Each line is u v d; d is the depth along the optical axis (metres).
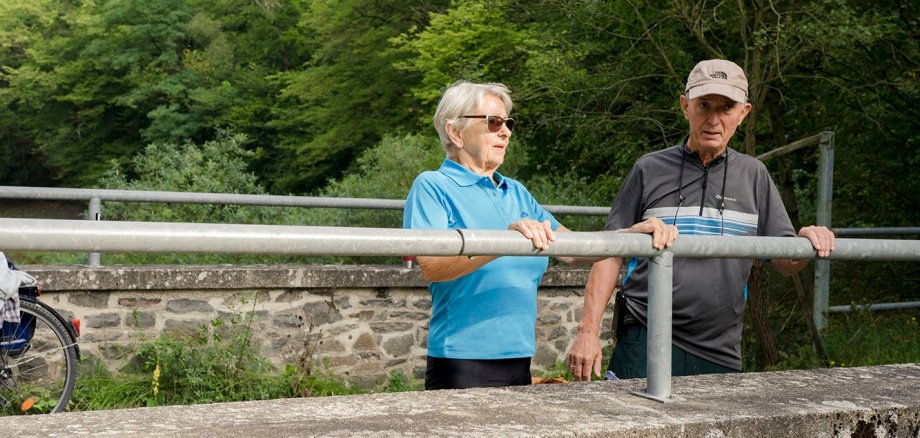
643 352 3.31
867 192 12.79
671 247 2.22
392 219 9.73
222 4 33.25
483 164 3.03
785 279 9.40
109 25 34.22
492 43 13.96
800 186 13.04
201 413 1.96
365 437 1.79
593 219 10.12
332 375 6.74
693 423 2.00
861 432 2.21
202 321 6.52
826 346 8.02
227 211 10.21
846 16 8.02
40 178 42.19
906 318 9.66
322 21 24.45
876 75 10.69
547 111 10.84
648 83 10.94
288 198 7.07
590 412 2.06
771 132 11.62
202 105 31.30
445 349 2.87
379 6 22.88
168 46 33.72
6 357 5.50
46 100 36.16
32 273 6.06
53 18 36.34
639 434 1.94
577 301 7.57
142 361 6.36
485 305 2.87
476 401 2.15
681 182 3.27
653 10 9.77
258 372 6.38
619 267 3.31
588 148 11.35
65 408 5.61
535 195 10.61
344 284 6.79
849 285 11.70
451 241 1.93
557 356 7.50
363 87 23.81
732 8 8.57
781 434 2.11
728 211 3.24
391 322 6.99
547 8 10.17
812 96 11.05
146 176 12.69
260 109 30.31
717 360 3.26
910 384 2.50
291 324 6.72
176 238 1.66
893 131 11.97
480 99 2.99
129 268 6.37
